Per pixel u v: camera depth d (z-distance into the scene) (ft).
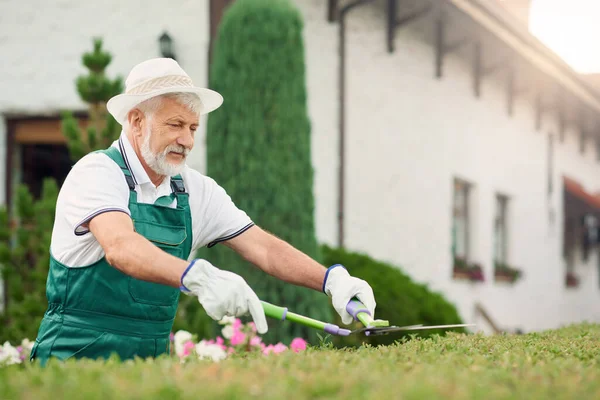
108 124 18.11
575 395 5.10
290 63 20.43
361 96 29.60
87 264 8.21
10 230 18.56
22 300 17.46
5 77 27.40
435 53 34.91
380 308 20.90
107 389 4.67
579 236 56.49
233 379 5.16
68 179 8.18
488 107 40.34
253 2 20.52
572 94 45.06
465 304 36.96
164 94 8.45
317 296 18.97
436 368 6.05
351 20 29.19
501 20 32.63
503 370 6.02
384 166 30.86
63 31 26.96
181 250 8.87
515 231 43.70
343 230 28.17
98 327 8.30
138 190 8.46
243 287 6.69
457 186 38.17
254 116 20.10
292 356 6.61
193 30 25.54
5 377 5.37
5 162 27.17
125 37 26.35
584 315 56.24
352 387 4.96
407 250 32.24
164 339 8.76
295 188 19.94
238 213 9.39
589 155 58.08
